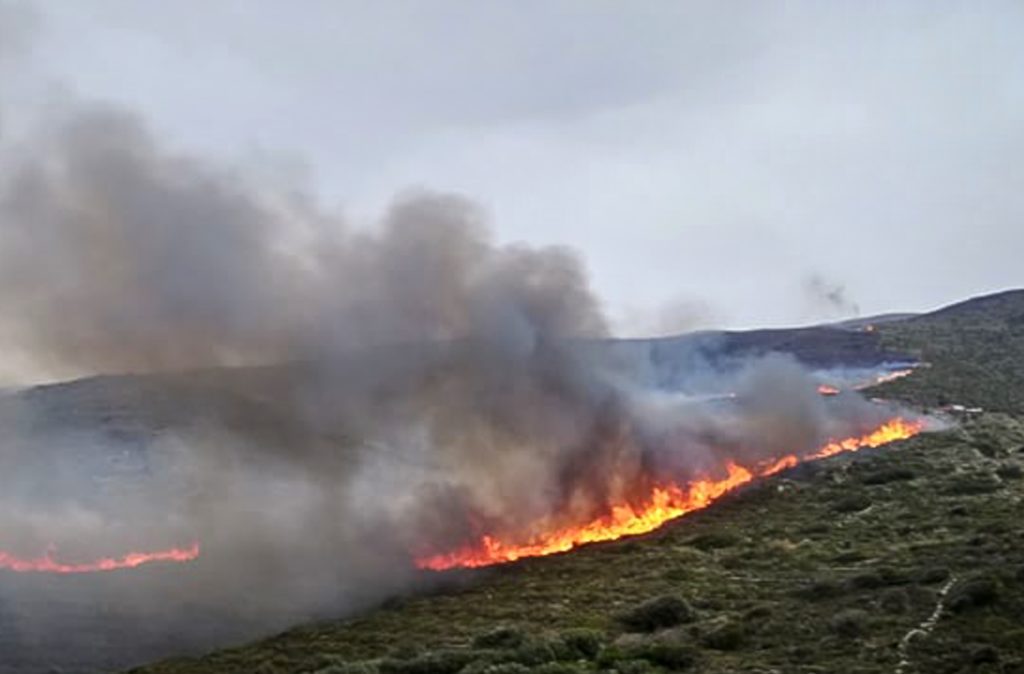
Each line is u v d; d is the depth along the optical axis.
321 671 34.88
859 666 28.25
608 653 32.09
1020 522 46.78
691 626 35.44
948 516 51.38
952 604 32.81
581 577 49.41
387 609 48.50
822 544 49.03
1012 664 26.89
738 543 52.38
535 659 32.50
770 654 30.80
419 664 33.47
